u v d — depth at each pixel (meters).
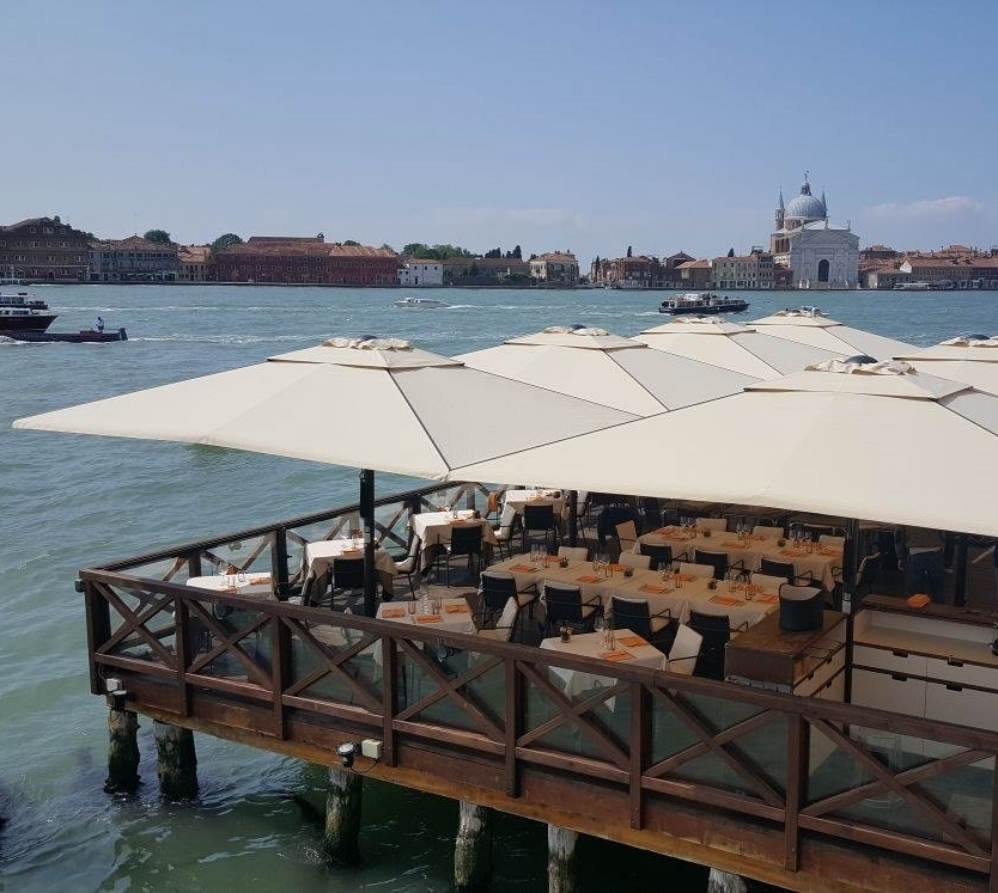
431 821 11.60
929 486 6.97
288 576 13.70
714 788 8.12
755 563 13.23
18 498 31.69
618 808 8.53
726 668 9.01
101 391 60.03
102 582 11.36
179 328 118.88
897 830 7.47
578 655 8.66
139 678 11.28
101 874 10.87
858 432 7.80
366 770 9.70
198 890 10.51
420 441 9.09
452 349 90.38
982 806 7.18
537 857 10.70
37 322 93.12
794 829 7.77
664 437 8.27
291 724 10.20
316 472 36.72
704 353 18.77
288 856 11.05
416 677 9.46
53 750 13.83
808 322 22.36
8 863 11.12
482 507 18.41
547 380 15.05
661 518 17.34
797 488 7.01
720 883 8.23
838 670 9.71
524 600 12.09
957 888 7.29
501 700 8.99
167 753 11.98
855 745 7.55
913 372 9.02
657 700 8.25
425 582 14.23
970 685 9.36
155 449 40.84
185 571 12.23
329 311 167.50
